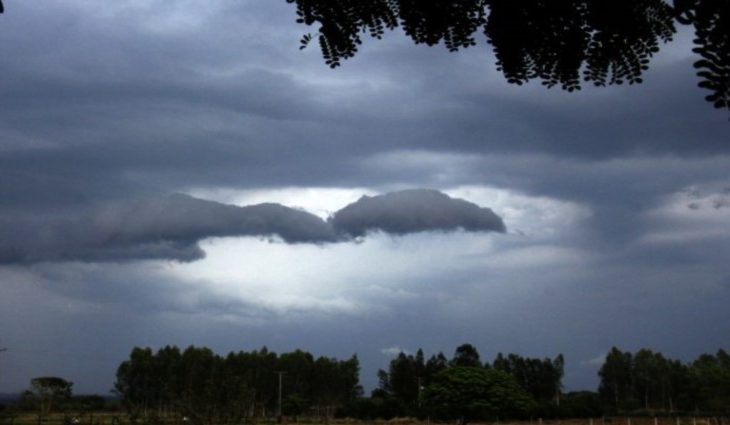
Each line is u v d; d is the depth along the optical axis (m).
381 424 66.50
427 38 3.81
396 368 98.81
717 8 2.66
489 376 65.94
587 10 3.42
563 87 3.67
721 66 2.67
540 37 3.57
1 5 3.26
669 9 3.27
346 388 96.94
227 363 82.38
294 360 90.31
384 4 3.76
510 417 68.06
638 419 73.31
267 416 75.19
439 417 66.38
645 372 100.25
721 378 69.81
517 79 3.73
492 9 3.59
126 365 74.25
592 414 76.81
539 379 101.62
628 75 3.48
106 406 51.19
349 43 3.83
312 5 3.79
